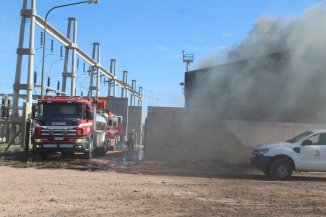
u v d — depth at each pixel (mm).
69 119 22125
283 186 13617
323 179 16531
